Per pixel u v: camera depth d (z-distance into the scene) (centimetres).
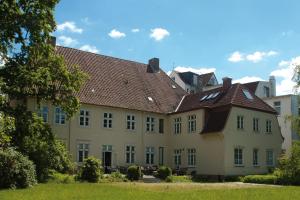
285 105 5538
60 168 3238
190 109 4509
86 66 4625
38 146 3036
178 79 7231
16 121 2980
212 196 2052
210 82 7494
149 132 4666
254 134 4444
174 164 4712
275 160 4622
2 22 2809
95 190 2341
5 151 2514
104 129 4306
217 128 4184
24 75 2991
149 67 5356
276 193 2256
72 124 4094
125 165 4416
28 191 2262
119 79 4769
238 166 4209
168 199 1889
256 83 6334
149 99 4788
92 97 4259
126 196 2009
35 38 2956
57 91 3228
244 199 1931
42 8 2964
